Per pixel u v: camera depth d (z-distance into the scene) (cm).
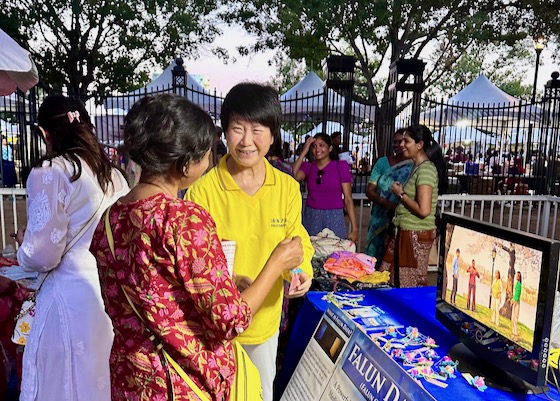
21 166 1034
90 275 195
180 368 119
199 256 114
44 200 181
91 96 1647
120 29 1638
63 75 1623
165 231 112
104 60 1688
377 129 1027
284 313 289
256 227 192
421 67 844
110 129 1085
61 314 190
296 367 212
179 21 1566
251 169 192
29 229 184
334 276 278
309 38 1548
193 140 119
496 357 146
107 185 199
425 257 349
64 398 193
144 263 113
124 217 119
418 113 855
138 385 121
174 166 120
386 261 368
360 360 173
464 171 1309
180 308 117
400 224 353
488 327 150
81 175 189
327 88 944
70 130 192
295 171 461
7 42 243
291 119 1232
